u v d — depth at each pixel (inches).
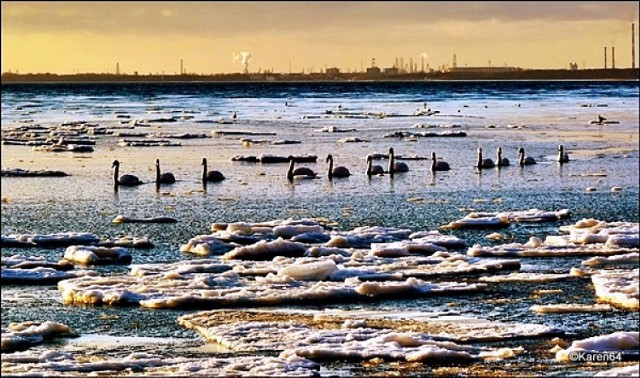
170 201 1801.2
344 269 1137.4
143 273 1136.2
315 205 1754.4
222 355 836.6
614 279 1099.3
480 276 1147.3
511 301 1032.8
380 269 1161.4
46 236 1347.2
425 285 1073.5
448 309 997.8
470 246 1354.6
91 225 1539.1
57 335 907.4
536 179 2143.2
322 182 2080.5
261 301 1009.5
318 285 1071.0
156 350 858.8
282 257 1225.4
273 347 851.4
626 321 951.6
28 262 1184.2
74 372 770.2
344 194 1895.9
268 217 1622.8
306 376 751.7
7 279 1110.4
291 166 2138.3
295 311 988.6
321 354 812.6
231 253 1243.2
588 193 1923.0
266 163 2452.0
